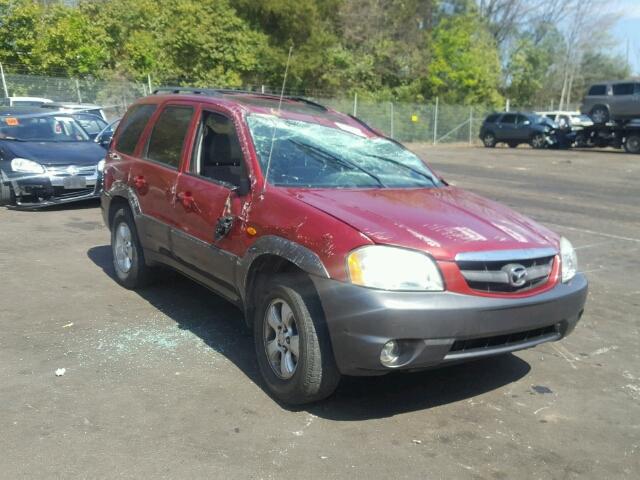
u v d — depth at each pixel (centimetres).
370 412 402
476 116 3812
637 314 623
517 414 409
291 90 3441
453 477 334
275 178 450
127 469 329
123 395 412
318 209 402
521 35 5844
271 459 344
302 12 3319
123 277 638
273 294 406
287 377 400
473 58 4066
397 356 364
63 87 2400
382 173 502
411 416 399
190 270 519
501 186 1645
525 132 3322
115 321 547
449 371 472
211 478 324
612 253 881
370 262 362
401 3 4228
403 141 3547
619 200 1423
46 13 2709
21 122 1152
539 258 404
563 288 414
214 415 389
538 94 5981
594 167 2258
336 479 327
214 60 3094
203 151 522
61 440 355
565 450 367
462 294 369
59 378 434
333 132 531
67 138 1166
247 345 503
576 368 488
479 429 387
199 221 490
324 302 370
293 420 387
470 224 410
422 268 365
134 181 594
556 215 1188
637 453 367
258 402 409
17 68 2514
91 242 844
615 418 409
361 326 358
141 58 2830
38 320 543
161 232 548
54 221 974
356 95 3378
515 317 381
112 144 669
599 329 578
